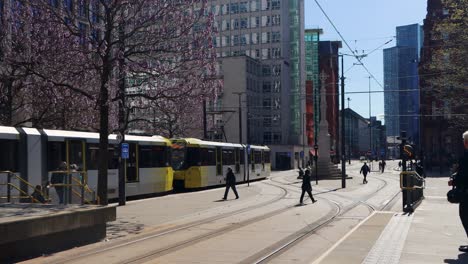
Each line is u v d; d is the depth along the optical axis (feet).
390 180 162.30
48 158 69.67
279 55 345.10
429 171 242.17
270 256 35.63
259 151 169.78
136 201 87.20
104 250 39.14
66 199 53.93
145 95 61.26
